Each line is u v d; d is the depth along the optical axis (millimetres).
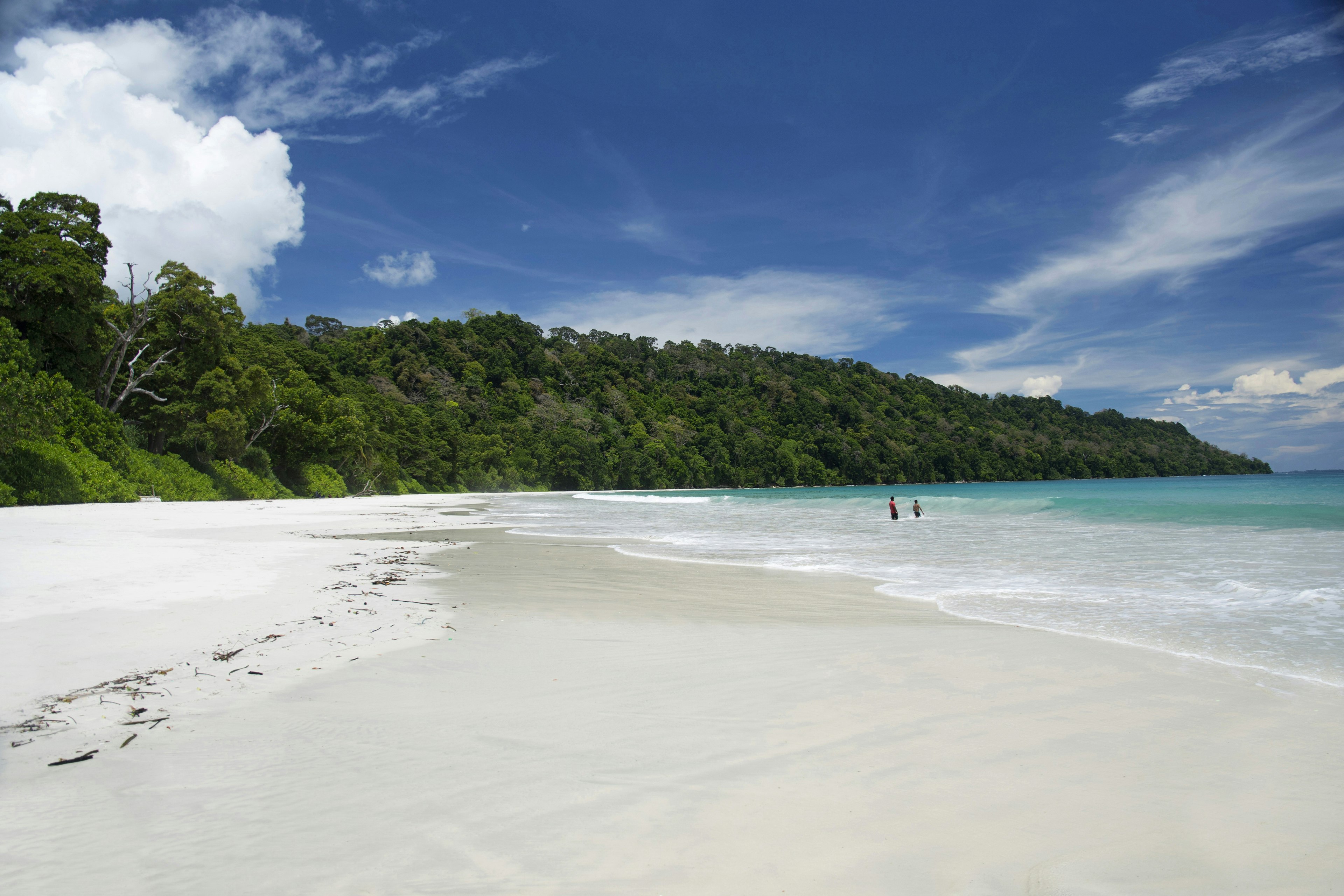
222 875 2594
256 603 8125
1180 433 179000
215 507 33812
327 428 58000
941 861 2678
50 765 3631
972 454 143000
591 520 28625
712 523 26484
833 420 152500
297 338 120625
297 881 2555
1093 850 2756
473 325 147375
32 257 33125
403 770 3572
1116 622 7262
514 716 4445
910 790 3328
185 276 43375
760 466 127750
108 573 10148
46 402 28469
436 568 12477
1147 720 4281
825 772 3549
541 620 7676
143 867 2654
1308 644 6117
